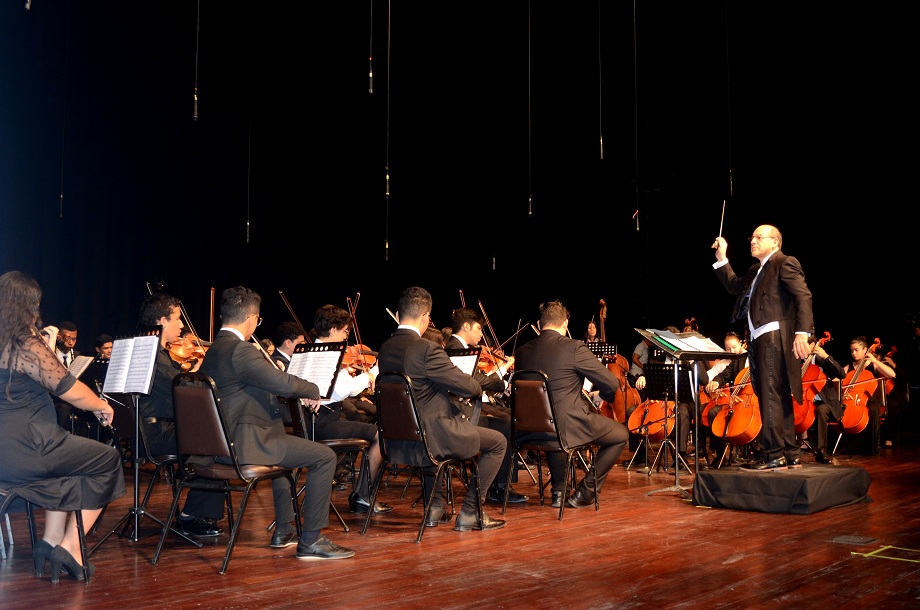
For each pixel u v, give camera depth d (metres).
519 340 9.75
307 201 9.01
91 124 7.52
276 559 2.90
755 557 2.88
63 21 7.20
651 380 5.41
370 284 9.61
